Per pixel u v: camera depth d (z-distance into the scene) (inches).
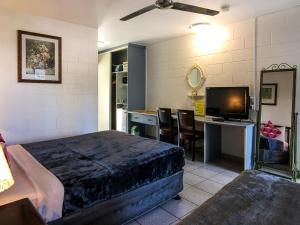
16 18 119.4
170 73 191.2
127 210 76.3
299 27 116.6
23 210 46.8
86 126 150.3
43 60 129.8
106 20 136.2
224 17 132.5
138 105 216.2
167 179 90.6
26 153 86.4
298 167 120.9
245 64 139.8
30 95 126.5
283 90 121.9
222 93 144.2
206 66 162.2
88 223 65.5
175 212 87.7
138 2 110.0
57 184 61.2
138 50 211.5
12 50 119.1
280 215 45.2
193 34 169.2
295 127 118.2
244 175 66.0
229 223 42.7
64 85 139.4
